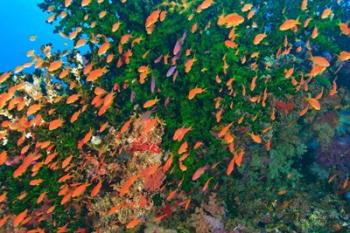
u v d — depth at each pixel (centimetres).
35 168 639
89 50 801
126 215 658
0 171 739
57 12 816
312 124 757
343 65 818
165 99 685
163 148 688
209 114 682
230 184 690
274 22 821
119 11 771
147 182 661
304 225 656
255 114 686
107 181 698
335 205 684
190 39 698
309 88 779
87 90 726
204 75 664
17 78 766
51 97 727
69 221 699
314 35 650
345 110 782
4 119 765
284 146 726
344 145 727
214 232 631
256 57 730
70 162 699
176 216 650
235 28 728
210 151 686
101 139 703
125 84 687
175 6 729
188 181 660
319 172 724
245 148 718
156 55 714
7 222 723
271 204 684
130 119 673
